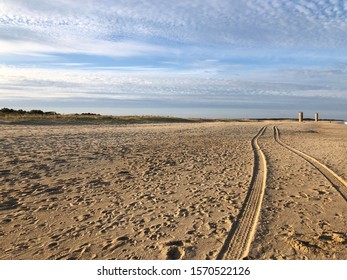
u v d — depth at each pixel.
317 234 4.80
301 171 9.24
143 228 5.12
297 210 5.89
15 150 11.50
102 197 6.70
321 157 11.71
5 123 26.59
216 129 26.70
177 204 6.27
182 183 7.86
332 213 5.73
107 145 14.02
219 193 7.01
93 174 8.62
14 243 4.66
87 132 20.48
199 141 17.00
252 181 8.09
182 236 4.82
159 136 19.39
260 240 4.62
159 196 6.79
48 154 10.98
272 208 6.00
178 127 28.95
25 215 5.67
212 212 5.82
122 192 7.06
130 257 4.25
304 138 19.67
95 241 4.70
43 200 6.45
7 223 5.33
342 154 12.45
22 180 7.75
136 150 12.91
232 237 4.79
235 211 5.88
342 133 23.91
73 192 7.00
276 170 9.40
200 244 4.57
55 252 4.39
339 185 7.72
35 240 4.75
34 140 14.66
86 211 5.89
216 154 12.44
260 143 16.62
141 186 7.56
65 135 17.72
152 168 9.55
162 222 5.36
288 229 5.00
